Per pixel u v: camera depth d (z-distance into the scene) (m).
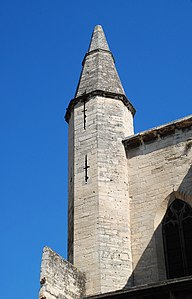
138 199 24.84
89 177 25.05
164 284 17.72
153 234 23.67
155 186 24.78
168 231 23.80
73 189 25.22
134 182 25.38
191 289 17.44
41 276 19.73
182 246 23.14
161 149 25.53
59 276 20.59
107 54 30.36
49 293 19.56
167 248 23.44
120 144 26.31
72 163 26.23
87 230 23.59
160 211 24.17
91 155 25.64
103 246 22.97
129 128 27.52
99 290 21.80
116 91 27.94
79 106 27.62
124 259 23.05
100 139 25.98
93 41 31.22
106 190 24.58
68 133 27.98
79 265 22.73
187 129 25.36
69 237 24.41
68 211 25.34
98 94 27.48
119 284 22.27
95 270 22.36
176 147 25.19
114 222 23.84
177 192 24.09
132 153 26.23
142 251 23.42
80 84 28.62
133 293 18.16
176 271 22.78
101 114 26.83
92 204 24.19
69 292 20.88
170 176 24.64
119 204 24.47
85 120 26.94
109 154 25.70
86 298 18.80
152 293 17.92
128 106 28.27
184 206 23.94
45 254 20.30
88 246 23.14
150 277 22.62
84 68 29.66
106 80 28.38
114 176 25.16
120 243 23.39
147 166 25.48
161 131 25.83
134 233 24.02
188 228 23.39
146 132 26.00
